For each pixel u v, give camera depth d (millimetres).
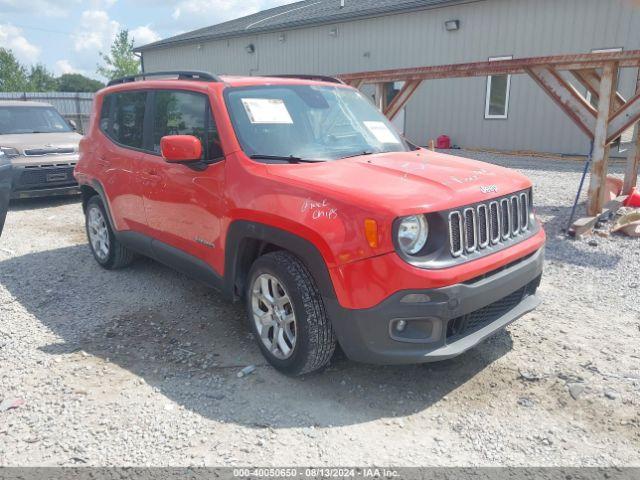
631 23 12516
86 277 5570
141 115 4887
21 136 9734
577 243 6410
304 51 20281
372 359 3098
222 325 4371
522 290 3725
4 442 2943
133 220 4965
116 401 3309
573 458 2773
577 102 6992
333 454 2818
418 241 3010
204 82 4285
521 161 13195
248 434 2988
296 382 3502
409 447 2871
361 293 3008
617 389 3352
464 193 3213
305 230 3178
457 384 3453
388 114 8727
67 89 96562
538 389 3383
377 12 17141
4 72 61688
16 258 6293
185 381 3533
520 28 14375
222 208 3791
